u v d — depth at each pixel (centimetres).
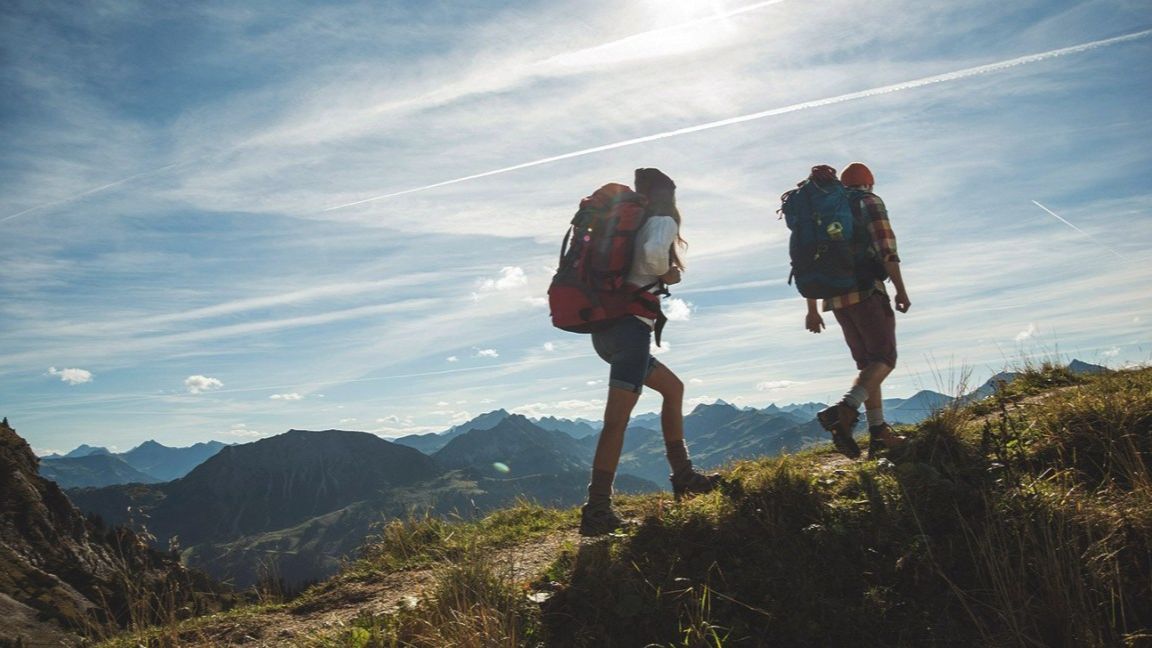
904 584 409
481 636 386
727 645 381
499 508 748
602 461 517
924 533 436
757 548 446
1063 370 877
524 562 506
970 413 657
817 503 480
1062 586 380
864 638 382
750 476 539
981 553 406
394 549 654
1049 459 530
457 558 506
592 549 464
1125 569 395
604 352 538
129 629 488
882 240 617
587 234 517
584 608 411
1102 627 371
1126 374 728
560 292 522
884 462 543
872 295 630
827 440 775
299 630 467
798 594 405
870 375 619
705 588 406
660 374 560
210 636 468
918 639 379
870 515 457
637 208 514
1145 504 430
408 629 407
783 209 663
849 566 424
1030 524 424
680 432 569
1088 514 429
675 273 537
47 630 576
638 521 521
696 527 470
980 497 457
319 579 609
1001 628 378
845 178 658
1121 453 505
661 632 393
